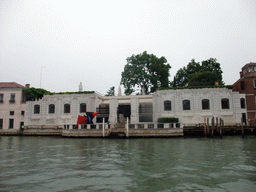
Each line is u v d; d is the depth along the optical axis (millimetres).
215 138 26156
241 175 9352
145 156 14133
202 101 33531
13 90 42531
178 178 9016
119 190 7602
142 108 39188
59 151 16844
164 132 26766
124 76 49344
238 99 33062
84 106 36812
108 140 25031
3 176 9469
